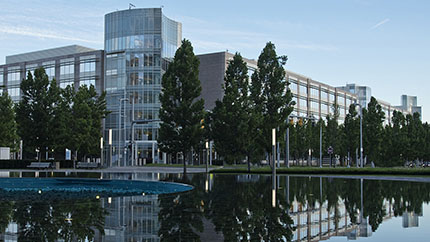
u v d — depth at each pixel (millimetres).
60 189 27844
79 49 90312
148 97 76125
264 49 41406
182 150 39312
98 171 44688
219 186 22906
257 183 25469
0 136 55031
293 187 22781
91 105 63125
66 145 58688
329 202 16188
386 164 61312
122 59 77938
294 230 10461
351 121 63250
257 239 9297
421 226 11305
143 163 72000
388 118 148625
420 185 25016
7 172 39562
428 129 81188
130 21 77625
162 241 8852
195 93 38844
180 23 83688
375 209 14516
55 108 55688
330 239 9492
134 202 15203
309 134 75250
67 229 10047
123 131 77000
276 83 40844
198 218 11766
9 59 100500
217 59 81500
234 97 39312
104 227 10328
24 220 11227
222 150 41062
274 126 40375
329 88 112125
